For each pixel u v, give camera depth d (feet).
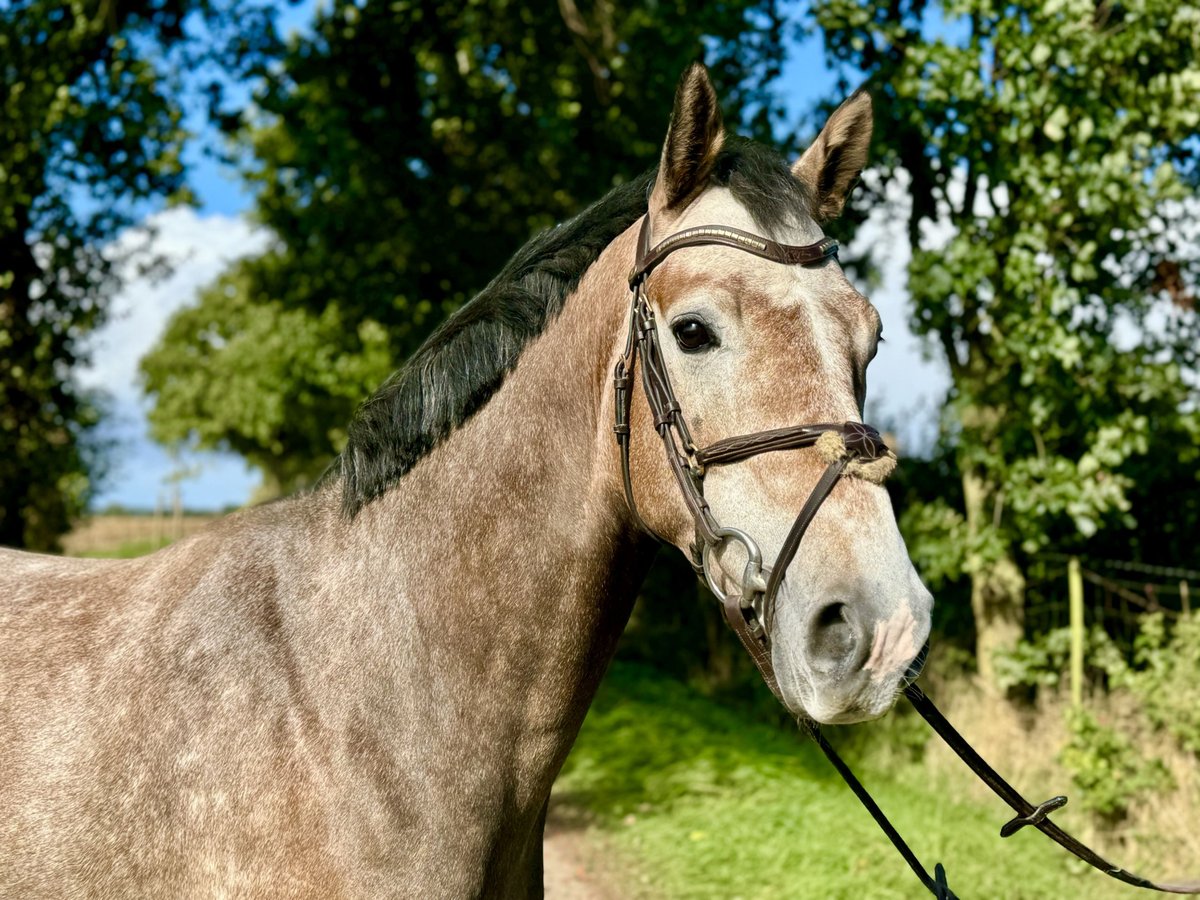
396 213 30.40
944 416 18.43
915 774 18.53
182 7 30.42
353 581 6.14
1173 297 16.85
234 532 6.60
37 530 34.17
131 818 5.75
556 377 6.19
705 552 5.57
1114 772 14.85
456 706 5.83
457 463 6.21
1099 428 16.29
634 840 16.31
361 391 47.83
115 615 6.46
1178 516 19.52
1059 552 19.44
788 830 15.61
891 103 17.92
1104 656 16.87
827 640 4.94
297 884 5.51
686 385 5.55
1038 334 15.93
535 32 29.27
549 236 6.61
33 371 30.78
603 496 6.08
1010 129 15.97
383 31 29.30
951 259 16.69
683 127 5.76
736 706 25.26
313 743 5.69
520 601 5.97
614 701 25.02
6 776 5.96
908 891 13.25
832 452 5.10
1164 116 15.49
